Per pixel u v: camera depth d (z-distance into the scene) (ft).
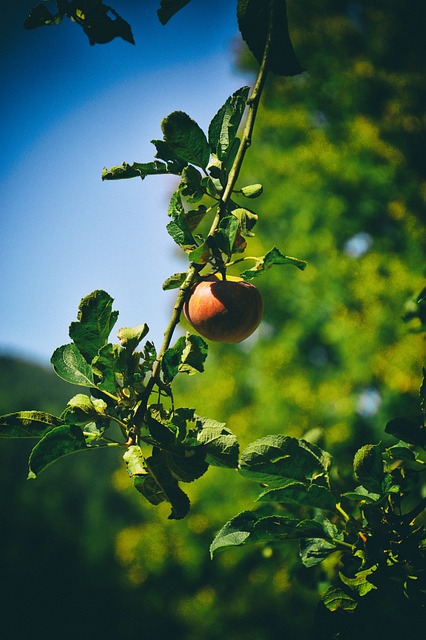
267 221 29.96
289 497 4.06
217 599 27.89
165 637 33.68
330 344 26.68
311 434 6.29
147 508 29.01
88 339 3.53
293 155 28.27
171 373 3.55
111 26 4.85
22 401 63.93
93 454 55.21
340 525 4.32
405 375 21.18
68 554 40.91
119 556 32.40
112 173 3.89
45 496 46.83
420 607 3.84
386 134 26.89
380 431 22.07
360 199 26.99
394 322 22.48
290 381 26.45
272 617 26.14
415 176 26.27
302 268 3.61
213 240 3.66
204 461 3.45
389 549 3.95
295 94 30.81
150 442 3.48
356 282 24.49
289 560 6.96
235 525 4.11
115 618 36.47
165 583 31.76
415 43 27.76
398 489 4.13
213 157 3.86
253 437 26.45
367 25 29.73
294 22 31.24
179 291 3.76
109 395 3.57
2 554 39.22
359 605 3.92
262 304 4.30
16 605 37.50
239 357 31.01
